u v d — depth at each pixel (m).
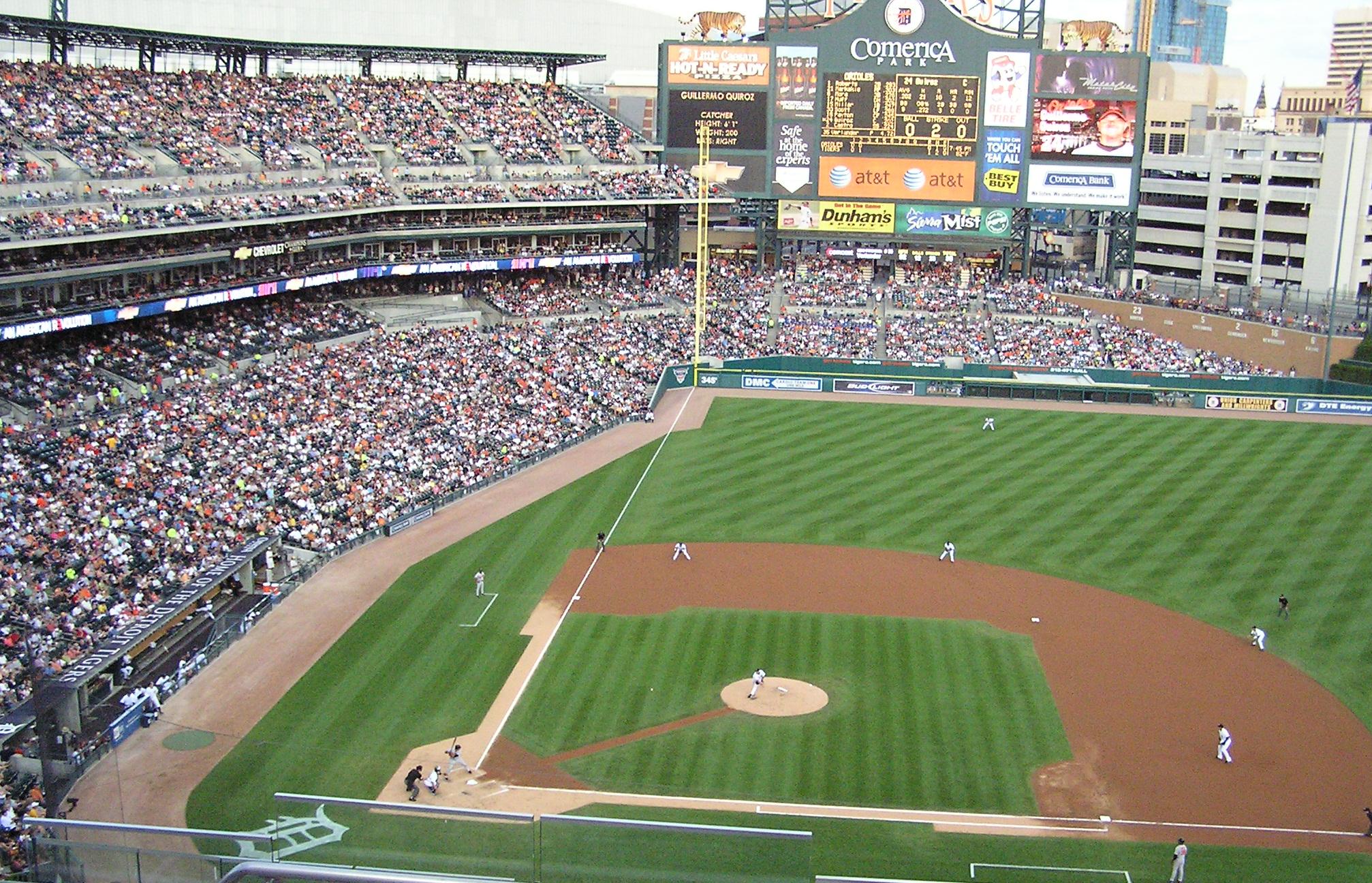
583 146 113.06
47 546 54.84
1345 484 76.56
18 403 67.12
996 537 66.69
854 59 112.88
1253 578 60.88
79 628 48.91
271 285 84.44
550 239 111.69
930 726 45.50
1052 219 122.12
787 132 114.75
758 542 65.75
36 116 80.94
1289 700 48.38
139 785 40.84
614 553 63.72
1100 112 112.88
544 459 80.88
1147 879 36.56
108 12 127.69
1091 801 40.66
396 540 65.56
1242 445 86.19
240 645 52.28
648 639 52.91
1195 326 111.38
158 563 55.50
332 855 27.55
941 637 53.53
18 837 36.31
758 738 44.31
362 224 96.38
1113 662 51.38
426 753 43.09
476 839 28.08
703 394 100.19
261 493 65.19
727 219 131.25
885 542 65.81
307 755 42.84
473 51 111.31
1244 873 37.00
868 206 115.88
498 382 88.75
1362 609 57.25
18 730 41.00
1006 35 111.81
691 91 114.31
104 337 77.00
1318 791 41.75
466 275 108.12
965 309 113.81
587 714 46.03
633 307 108.94
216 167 86.75
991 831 38.78
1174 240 154.12
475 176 103.88
